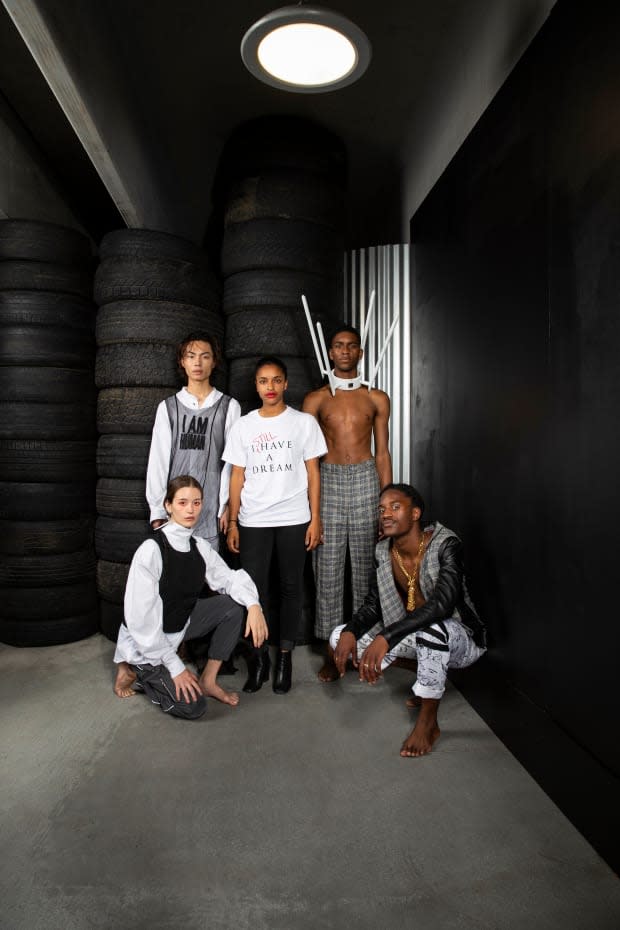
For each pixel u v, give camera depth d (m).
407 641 2.22
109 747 2.03
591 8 1.48
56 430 3.13
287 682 2.52
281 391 2.67
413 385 3.30
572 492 1.58
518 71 1.93
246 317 3.20
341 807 1.68
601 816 1.46
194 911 1.30
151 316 3.03
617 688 1.39
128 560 3.05
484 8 2.63
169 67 3.38
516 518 1.94
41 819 1.62
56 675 2.69
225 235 3.32
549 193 1.71
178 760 1.94
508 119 2.01
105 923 1.26
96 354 3.28
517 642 1.93
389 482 2.92
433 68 3.42
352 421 2.88
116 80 3.09
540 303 1.77
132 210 3.40
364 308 3.99
